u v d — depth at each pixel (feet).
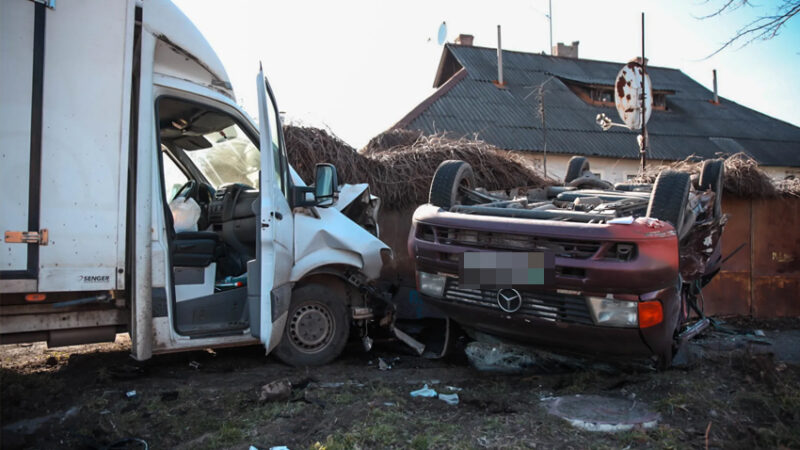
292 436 10.58
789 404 12.15
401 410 11.94
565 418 11.35
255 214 14.40
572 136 60.34
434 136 27.63
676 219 13.75
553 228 12.73
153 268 12.83
